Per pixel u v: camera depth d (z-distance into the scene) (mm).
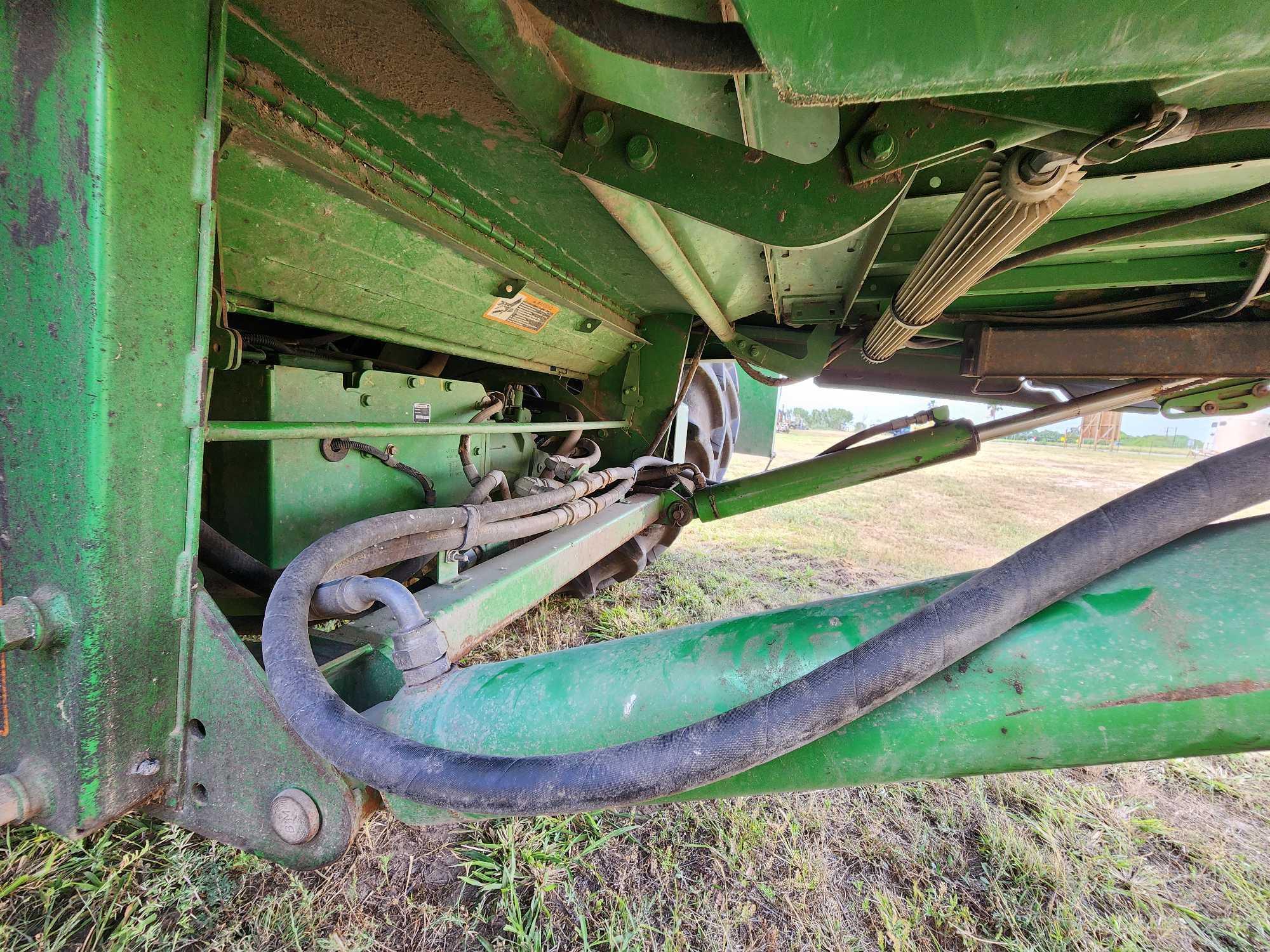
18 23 606
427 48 939
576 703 817
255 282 1379
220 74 725
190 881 1404
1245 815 1878
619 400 3264
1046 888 1580
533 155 1308
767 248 1875
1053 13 463
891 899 1525
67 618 677
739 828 1725
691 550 5055
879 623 783
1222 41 442
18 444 679
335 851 782
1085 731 630
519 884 1515
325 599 952
